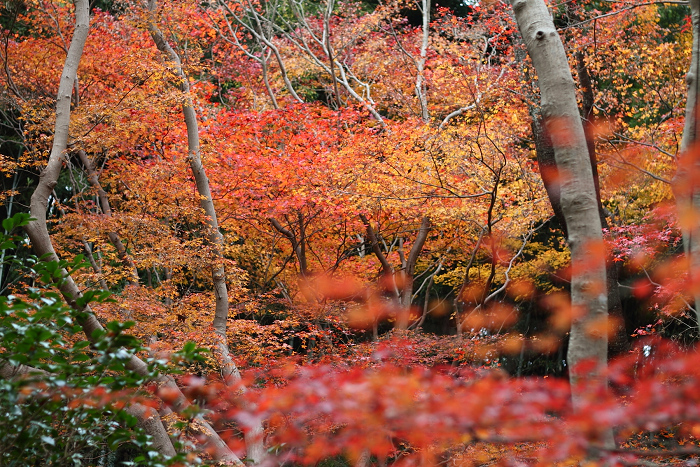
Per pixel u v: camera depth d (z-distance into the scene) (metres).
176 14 9.73
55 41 10.30
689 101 2.82
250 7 13.89
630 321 12.48
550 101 3.33
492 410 2.41
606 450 2.47
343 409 2.48
